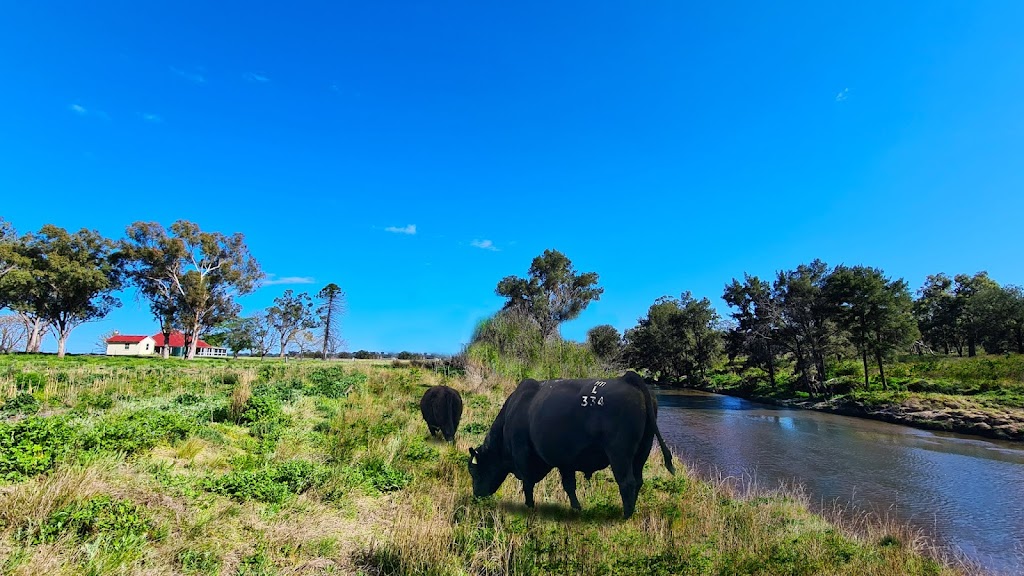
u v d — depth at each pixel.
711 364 59.22
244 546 4.92
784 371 53.06
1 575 3.62
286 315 72.75
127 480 5.79
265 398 12.55
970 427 22.84
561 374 28.00
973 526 9.91
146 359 47.91
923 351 63.28
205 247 60.50
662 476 10.51
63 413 10.98
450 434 11.88
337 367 28.27
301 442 9.78
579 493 8.48
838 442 19.66
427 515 6.52
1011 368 32.78
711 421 25.75
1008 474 14.42
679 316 59.94
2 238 51.94
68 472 5.15
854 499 11.68
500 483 7.92
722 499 8.91
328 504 6.51
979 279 64.19
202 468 7.32
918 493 12.23
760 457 16.27
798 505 9.53
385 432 11.15
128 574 3.97
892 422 26.77
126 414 9.15
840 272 37.59
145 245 58.25
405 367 31.80
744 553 5.96
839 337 39.44
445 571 4.87
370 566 4.99
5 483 5.25
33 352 57.31
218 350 94.44
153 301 61.91
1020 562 8.16
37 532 4.32
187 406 12.32
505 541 5.55
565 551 5.46
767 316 45.62
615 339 47.38
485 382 23.42
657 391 50.62
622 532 6.30
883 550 7.16
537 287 55.84
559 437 6.93
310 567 4.78
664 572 5.13
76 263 52.31
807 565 5.88
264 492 6.27
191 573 4.24
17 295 49.84
